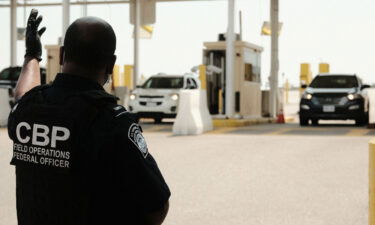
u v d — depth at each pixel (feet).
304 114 62.44
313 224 18.80
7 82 79.25
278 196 23.22
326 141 43.68
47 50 81.15
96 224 6.26
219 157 34.58
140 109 68.33
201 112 52.75
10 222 18.99
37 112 6.46
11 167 30.50
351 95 61.62
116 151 6.18
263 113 78.13
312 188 24.95
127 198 6.27
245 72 69.51
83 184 6.21
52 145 6.31
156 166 6.48
